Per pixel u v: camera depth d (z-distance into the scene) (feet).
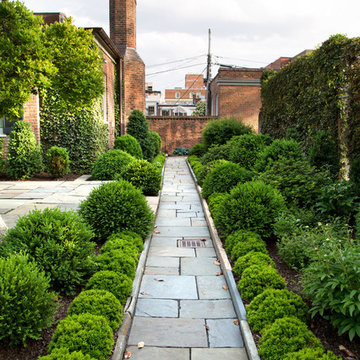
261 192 14.67
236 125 41.81
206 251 14.71
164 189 29.22
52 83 13.55
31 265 8.27
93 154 34.86
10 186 27.25
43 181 29.96
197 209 22.09
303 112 25.20
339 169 18.61
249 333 8.17
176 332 8.73
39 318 7.35
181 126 64.34
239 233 13.71
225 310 9.86
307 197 15.58
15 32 10.62
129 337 8.49
